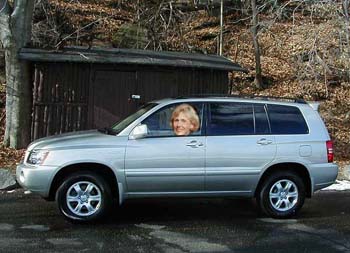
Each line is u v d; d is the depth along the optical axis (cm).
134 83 1338
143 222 751
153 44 2005
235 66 1404
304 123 800
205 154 750
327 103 1972
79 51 1305
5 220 746
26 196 922
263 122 786
